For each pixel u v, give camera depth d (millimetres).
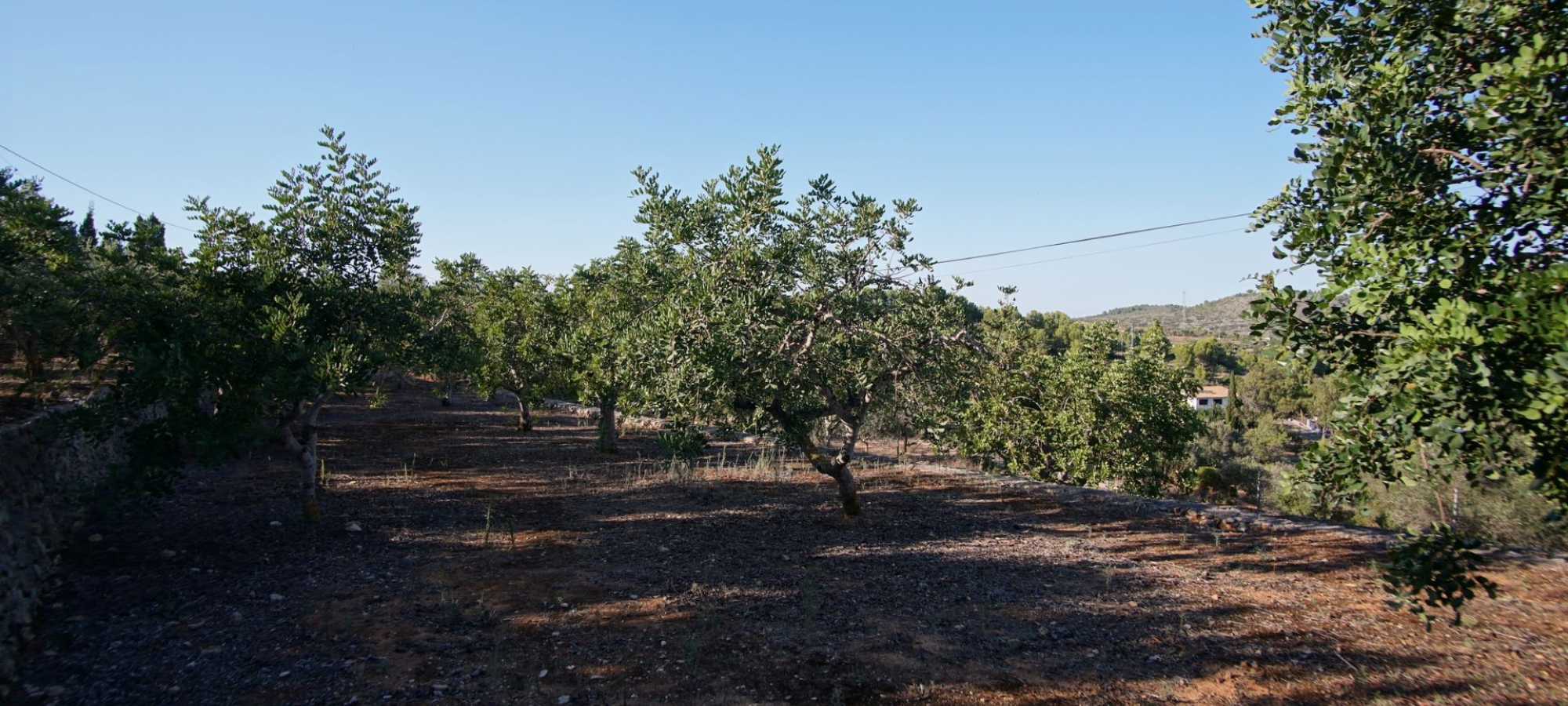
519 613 6367
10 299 7660
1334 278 3416
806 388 9344
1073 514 10703
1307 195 3674
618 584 7195
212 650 5496
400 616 6254
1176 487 18656
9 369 10891
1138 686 5141
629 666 5336
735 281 8430
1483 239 3146
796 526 9852
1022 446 15836
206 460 7410
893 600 6863
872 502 11539
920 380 9039
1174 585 7363
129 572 7121
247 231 8484
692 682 5086
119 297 7465
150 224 8031
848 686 5070
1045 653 5672
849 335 8695
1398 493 13484
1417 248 3123
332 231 8852
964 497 11938
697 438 9164
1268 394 54688
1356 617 6414
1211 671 5363
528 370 19125
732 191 8492
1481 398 2707
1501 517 11438
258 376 7945
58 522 7566
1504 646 5746
